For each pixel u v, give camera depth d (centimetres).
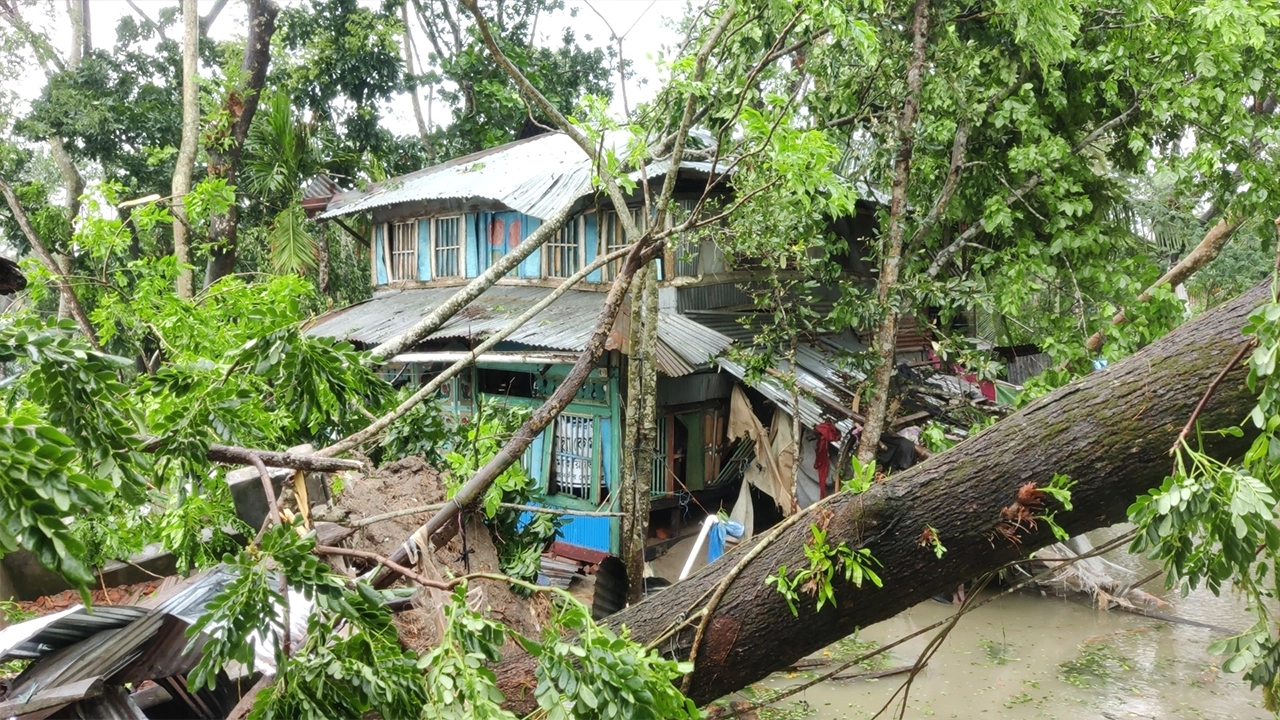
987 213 770
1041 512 267
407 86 1652
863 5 700
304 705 210
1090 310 862
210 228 1177
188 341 609
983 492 273
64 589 618
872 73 746
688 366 848
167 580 493
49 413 198
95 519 548
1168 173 830
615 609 635
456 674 209
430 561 301
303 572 210
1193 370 249
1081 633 812
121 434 205
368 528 386
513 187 1026
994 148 830
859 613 299
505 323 952
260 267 1506
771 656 310
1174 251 1213
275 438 427
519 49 1427
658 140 729
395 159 1662
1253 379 199
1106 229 899
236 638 204
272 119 1267
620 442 934
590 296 1030
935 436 755
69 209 1462
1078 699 670
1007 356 956
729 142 683
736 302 1052
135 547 576
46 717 296
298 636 297
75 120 1317
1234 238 1245
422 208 1252
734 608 308
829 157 411
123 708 304
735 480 1074
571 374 344
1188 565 229
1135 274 846
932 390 829
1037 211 870
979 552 280
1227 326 250
